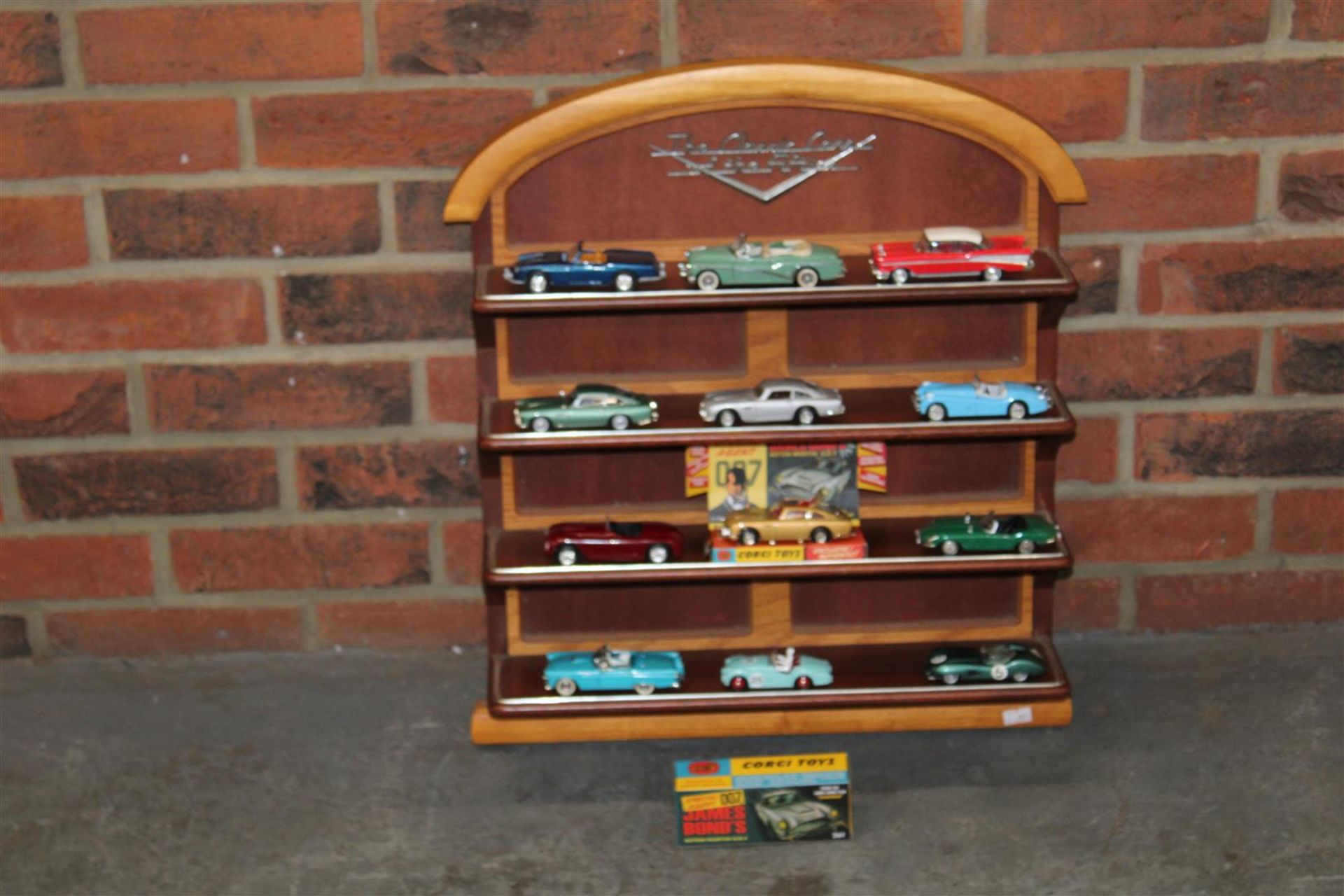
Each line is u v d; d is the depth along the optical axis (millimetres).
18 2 2670
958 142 2682
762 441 2619
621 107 2615
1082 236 2848
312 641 3078
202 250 2820
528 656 2896
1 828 2572
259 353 2887
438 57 2715
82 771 2729
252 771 2727
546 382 2791
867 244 2734
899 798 2629
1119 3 2709
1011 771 2693
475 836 2553
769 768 2541
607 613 2891
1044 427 2641
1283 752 2715
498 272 2688
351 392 2916
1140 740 2766
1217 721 2812
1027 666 2764
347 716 2889
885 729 2791
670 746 2785
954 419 2652
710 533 2750
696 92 2607
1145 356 2922
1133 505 3018
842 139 2670
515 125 2631
